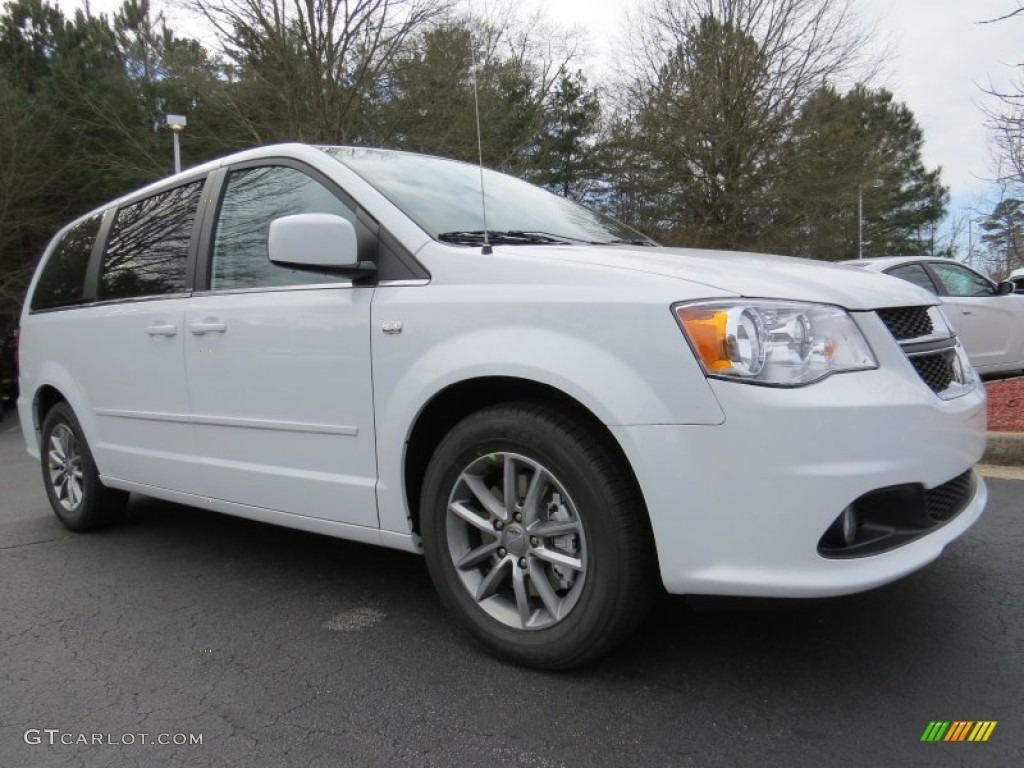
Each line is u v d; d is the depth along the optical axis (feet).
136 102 63.62
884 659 8.32
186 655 9.22
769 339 7.06
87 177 64.69
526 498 8.20
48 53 69.46
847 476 6.84
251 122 55.36
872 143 73.51
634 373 7.25
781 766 6.59
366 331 9.03
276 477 10.18
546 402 8.12
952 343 8.93
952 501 8.36
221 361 10.73
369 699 8.00
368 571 11.95
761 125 71.05
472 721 7.48
